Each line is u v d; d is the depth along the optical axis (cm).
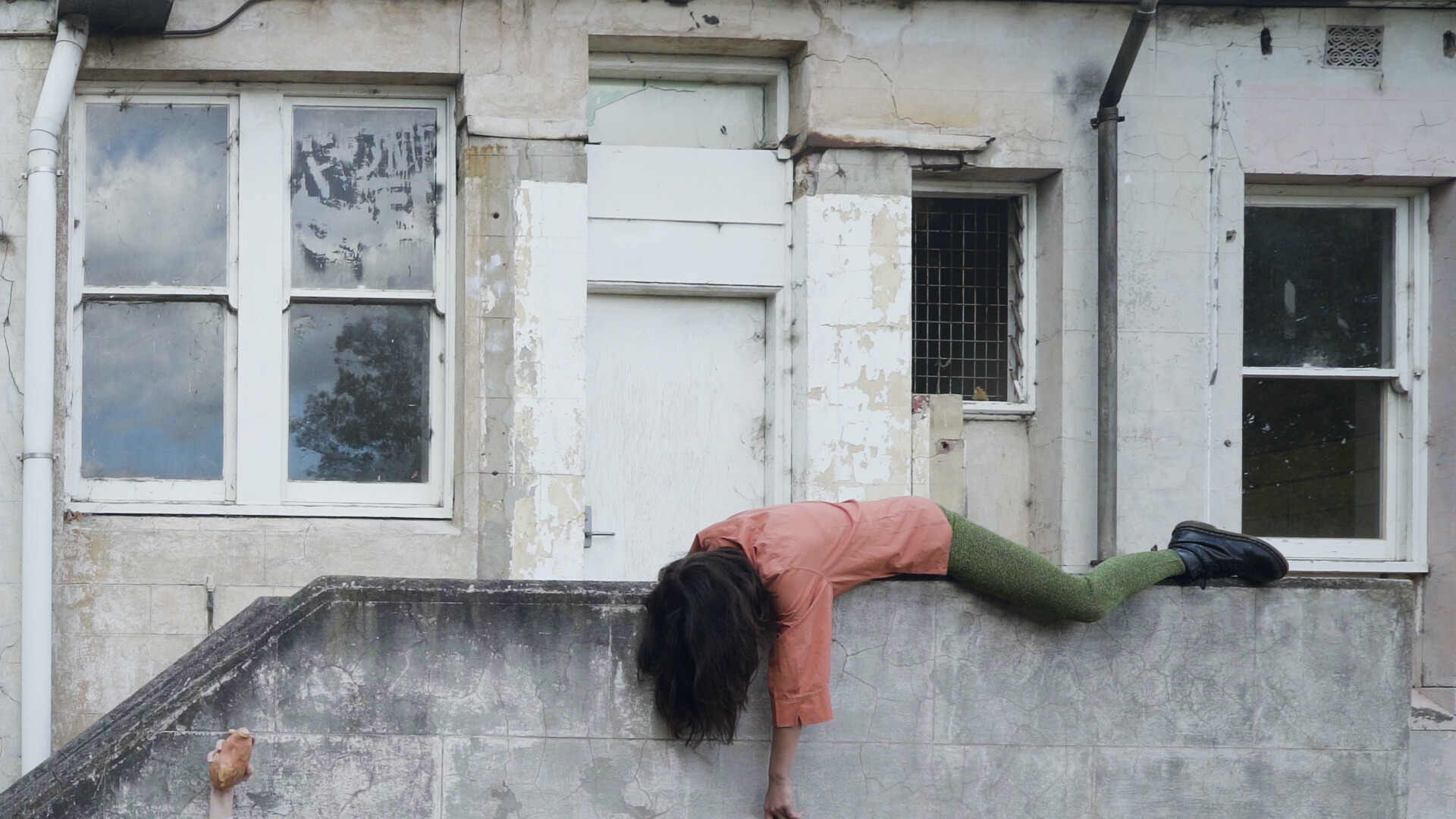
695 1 627
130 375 617
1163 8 654
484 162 611
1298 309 687
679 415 653
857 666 432
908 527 420
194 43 604
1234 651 449
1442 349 679
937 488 643
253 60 607
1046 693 440
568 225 615
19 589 579
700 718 398
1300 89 661
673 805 419
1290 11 661
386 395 633
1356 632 453
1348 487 687
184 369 621
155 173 622
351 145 633
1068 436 645
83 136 616
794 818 399
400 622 412
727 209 646
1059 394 648
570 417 613
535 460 609
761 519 405
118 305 618
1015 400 679
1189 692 446
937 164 644
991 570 423
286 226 626
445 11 614
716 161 646
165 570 592
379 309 634
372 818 409
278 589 598
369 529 604
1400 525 686
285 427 622
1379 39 665
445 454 629
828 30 637
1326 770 450
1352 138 662
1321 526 684
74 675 585
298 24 608
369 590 411
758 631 389
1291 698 450
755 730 421
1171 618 447
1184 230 653
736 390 658
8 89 591
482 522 605
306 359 628
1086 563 643
